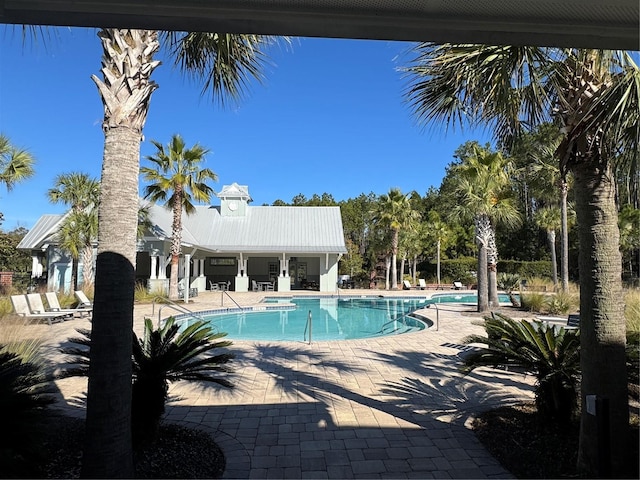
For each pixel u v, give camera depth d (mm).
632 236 19297
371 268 37094
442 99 4441
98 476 2867
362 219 47844
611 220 3305
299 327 15086
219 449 3955
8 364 3641
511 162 15523
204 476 3426
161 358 4082
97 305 3006
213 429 4449
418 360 7676
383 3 1882
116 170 3127
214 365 5211
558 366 4184
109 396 2947
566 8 1889
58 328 10789
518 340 4477
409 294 25719
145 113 3375
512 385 6059
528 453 3791
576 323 8922
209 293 26938
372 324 15938
